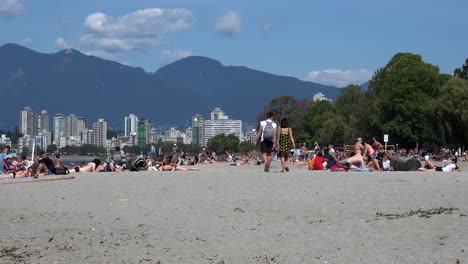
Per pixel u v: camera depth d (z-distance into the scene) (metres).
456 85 71.19
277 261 9.24
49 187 19.39
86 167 32.75
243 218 12.39
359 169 25.66
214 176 20.45
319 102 163.38
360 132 107.31
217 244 10.44
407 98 89.06
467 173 20.61
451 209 11.84
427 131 86.62
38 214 14.07
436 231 10.28
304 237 10.56
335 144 132.75
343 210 12.52
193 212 13.30
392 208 12.42
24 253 10.62
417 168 26.22
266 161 23.22
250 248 10.07
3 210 14.86
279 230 11.18
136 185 18.56
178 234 11.30
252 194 15.30
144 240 11.02
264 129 23.19
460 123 69.25
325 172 22.31
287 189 15.87
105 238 11.34
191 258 9.70
